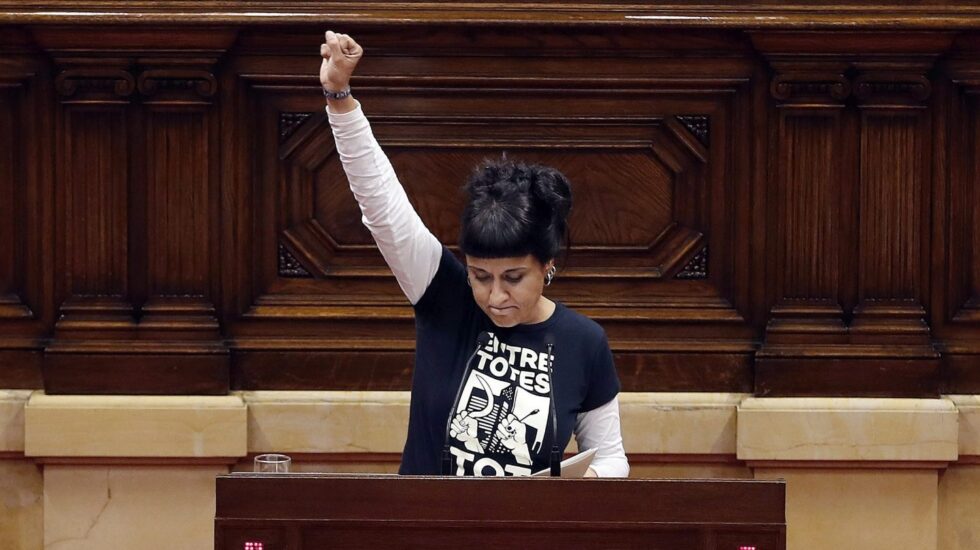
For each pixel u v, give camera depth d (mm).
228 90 16031
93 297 16078
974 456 16219
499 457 10141
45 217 16078
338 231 16391
